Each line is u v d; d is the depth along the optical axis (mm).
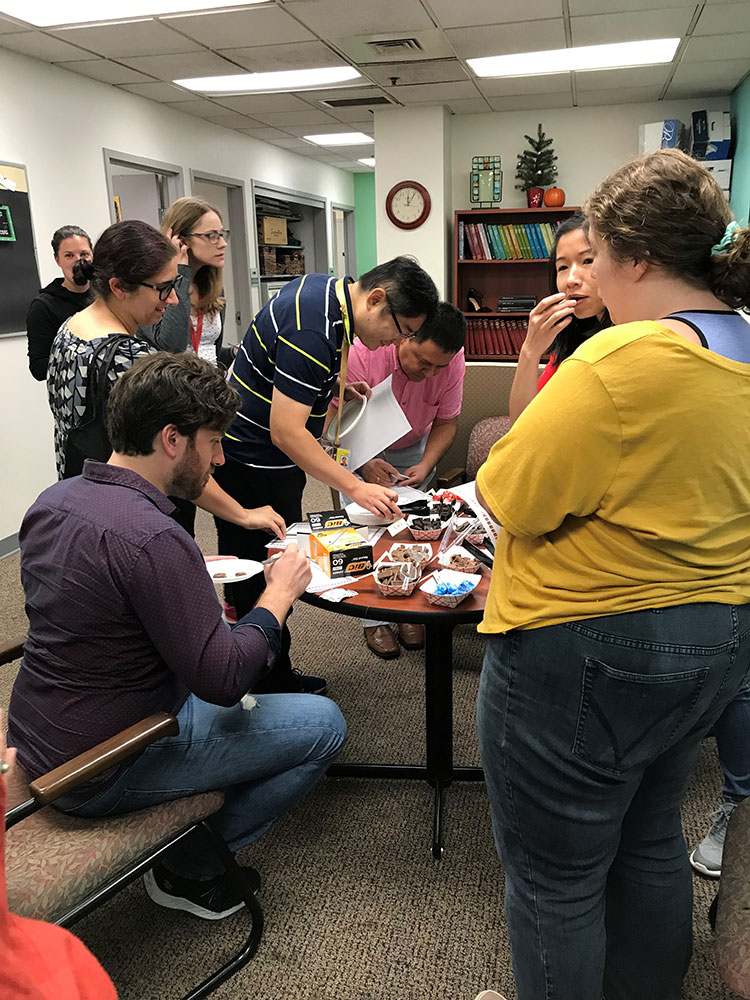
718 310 866
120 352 1742
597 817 999
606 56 4559
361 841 1808
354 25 3857
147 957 1491
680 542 853
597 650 896
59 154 4438
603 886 1078
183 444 1265
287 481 2102
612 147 6035
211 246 2436
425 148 5953
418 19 3799
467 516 1907
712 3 3615
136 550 1168
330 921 1572
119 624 1198
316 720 1502
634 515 858
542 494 885
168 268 1787
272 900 1629
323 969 1460
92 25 3697
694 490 839
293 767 1489
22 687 1289
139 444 1243
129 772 1271
